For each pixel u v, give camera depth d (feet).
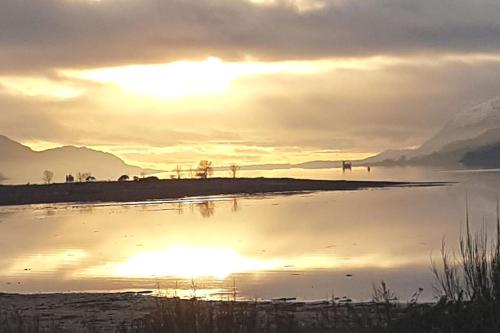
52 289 95.25
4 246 167.32
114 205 352.49
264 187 477.77
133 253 144.25
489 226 118.62
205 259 126.82
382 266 103.91
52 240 180.75
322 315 43.73
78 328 56.75
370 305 41.65
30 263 130.00
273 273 100.78
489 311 31.96
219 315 34.83
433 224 183.83
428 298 64.08
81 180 531.09
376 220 208.23
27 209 343.87
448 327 31.96
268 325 35.04
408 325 32.71
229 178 513.86
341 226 193.06
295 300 73.61
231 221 226.99
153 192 433.89
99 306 72.38
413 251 122.31
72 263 128.26
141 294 81.87
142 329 38.09
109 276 106.63
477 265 34.45
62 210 323.37
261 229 194.49
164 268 114.83
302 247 142.00
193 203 346.74
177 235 186.29
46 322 60.90
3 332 41.88
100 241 174.91
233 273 102.22
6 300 80.43
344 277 93.50
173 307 36.52
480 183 461.37
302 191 439.63
